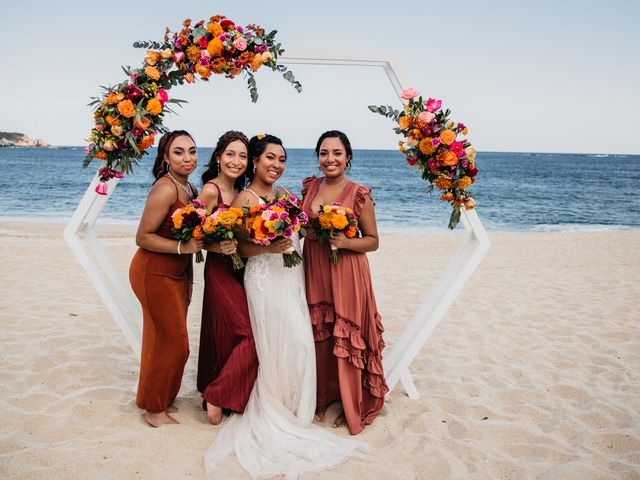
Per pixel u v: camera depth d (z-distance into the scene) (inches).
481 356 177.0
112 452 106.0
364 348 121.8
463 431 122.0
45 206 853.2
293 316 117.4
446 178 121.8
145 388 118.0
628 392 147.1
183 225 109.0
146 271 115.1
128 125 112.3
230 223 106.0
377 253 410.0
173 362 117.3
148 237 113.3
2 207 835.4
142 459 103.7
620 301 253.8
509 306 244.2
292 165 2431.1
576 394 145.0
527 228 729.0
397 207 979.9
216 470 101.1
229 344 119.5
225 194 124.1
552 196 1208.2
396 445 114.6
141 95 115.0
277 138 119.9
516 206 1010.7
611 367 166.9
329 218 111.9
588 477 103.0
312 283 124.5
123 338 180.7
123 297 136.9
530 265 358.9
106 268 138.3
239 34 118.0
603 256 397.1
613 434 121.1
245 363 116.8
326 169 122.1
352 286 121.8
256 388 118.5
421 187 1406.3
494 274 325.7
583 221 804.0
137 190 1102.4
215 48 115.3
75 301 225.3
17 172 1592.0
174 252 112.4
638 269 341.4
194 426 120.0
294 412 120.4
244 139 121.2
